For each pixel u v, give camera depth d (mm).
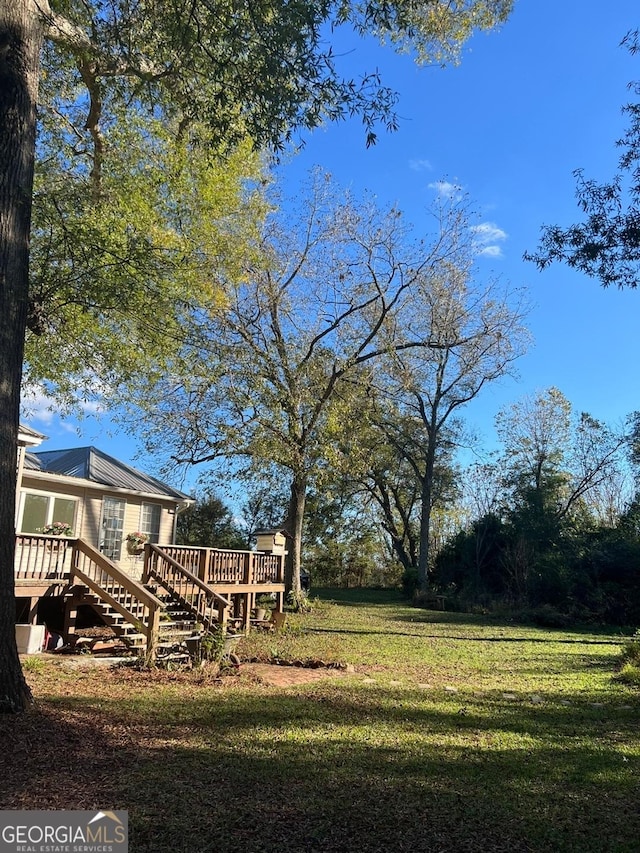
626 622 21109
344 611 21688
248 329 19609
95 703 6660
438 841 3607
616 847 3619
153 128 10258
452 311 22656
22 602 10555
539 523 26188
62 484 17156
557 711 7379
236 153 11086
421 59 10719
